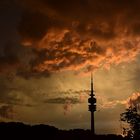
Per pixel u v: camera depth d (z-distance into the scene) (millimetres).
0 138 50281
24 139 51594
